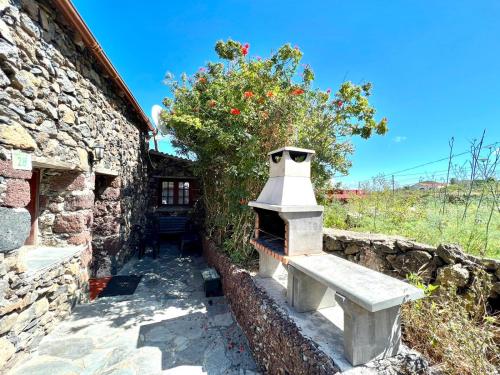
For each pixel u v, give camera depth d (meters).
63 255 3.05
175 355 2.45
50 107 2.71
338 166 4.52
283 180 2.58
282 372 1.94
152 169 7.49
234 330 2.92
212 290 3.87
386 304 1.39
